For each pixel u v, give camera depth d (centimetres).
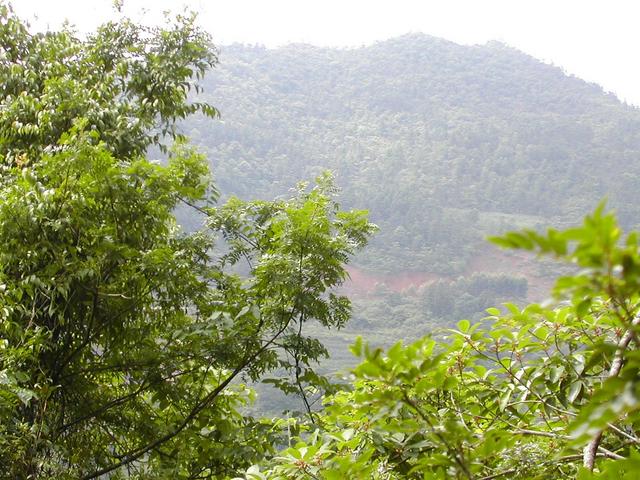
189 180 726
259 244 682
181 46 870
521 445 237
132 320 693
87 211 625
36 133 705
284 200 693
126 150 782
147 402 781
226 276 691
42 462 552
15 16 835
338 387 569
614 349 98
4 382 466
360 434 274
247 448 610
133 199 632
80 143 603
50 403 656
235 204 686
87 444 689
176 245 681
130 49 869
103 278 649
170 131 844
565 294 94
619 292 88
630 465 145
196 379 695
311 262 578
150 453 691
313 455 259
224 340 625
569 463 233
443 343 288
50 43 830
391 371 147
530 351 282
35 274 584
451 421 159
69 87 741
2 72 811
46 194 575
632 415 137
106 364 695
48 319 650
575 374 267
